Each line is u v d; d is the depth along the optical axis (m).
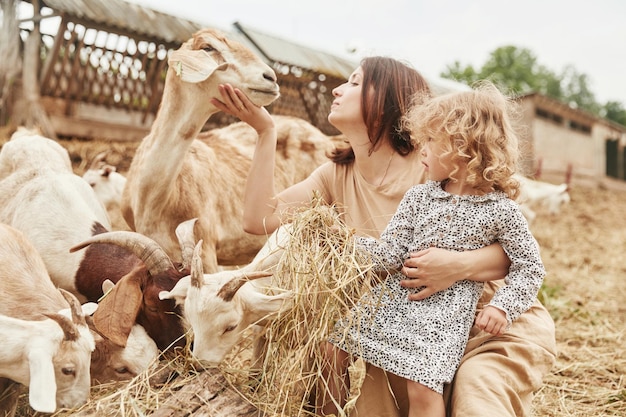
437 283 2.63
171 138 4.04
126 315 2.96
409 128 2.96
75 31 10.04
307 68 11.69
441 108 2.76
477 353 2.70
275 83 3.79
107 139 11.09
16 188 4.32
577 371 4.59
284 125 5.55
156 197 4.16
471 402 2.45
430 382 2.47
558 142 29.52
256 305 2.74
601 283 8.46
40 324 2.64
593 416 3.78
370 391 2.82
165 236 4.32
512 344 2.70
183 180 4.41
